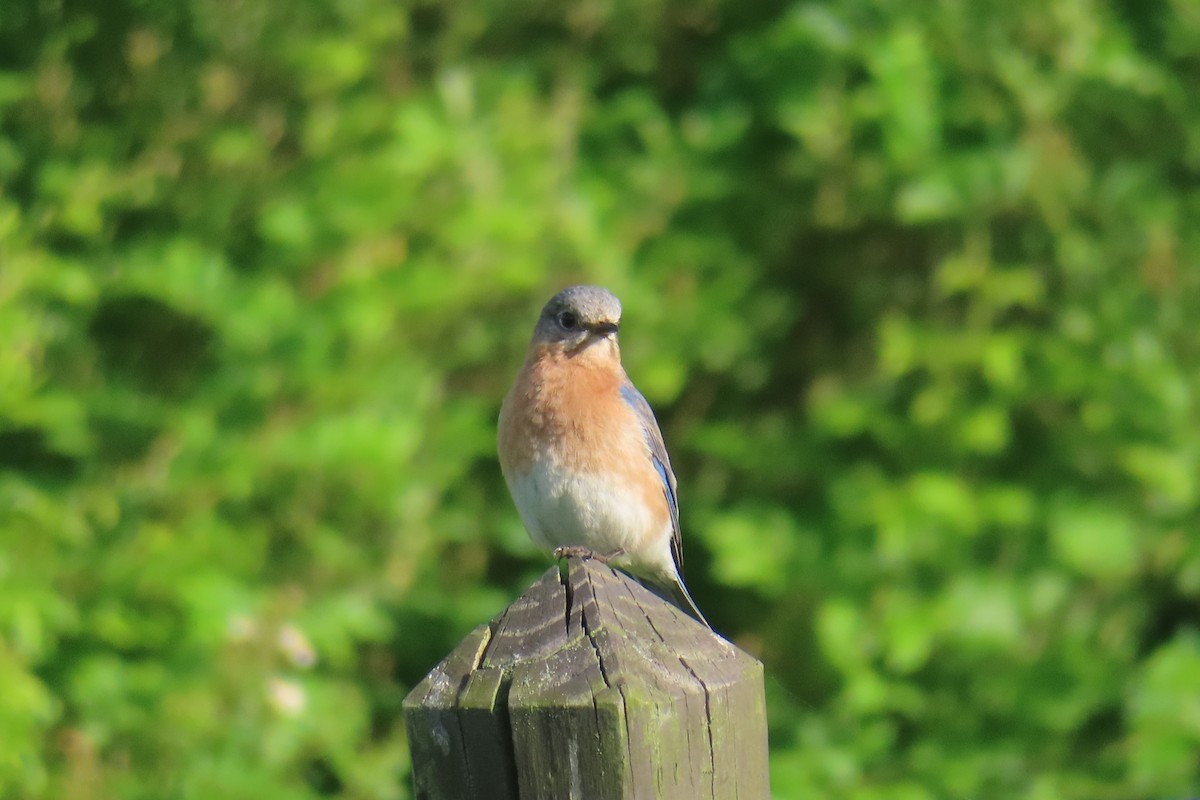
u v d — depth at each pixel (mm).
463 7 12711
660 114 12961
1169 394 12055
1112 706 12703
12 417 11297
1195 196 12625
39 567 11000
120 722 11109
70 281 11578
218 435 11648
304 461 11453
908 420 12391
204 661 11305
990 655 12344
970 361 12156
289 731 11383
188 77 11953
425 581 12664
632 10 13031
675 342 12680
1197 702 12180
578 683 4594
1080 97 12297
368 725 12445
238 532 11680
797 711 12406
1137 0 12773
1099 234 12266
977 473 12445
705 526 12914
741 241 13086
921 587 12258
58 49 11844
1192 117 12453
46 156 11984
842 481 12492
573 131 12742
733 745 4797
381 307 11680
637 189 12703
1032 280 12070
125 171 11891
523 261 11961
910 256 12758
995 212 12117
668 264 12828
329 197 11859
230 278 11953
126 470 11734
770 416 13164
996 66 12062
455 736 4699
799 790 11633
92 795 10875
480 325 12359
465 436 12273
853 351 13078
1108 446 12266
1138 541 12383
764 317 12938
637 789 4508
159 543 11227
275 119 12156
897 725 12656
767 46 12469
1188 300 12367
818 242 13070
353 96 12328
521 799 4598
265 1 11820
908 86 11883
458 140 12070
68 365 11977
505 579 13492
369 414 11594
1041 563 12219
